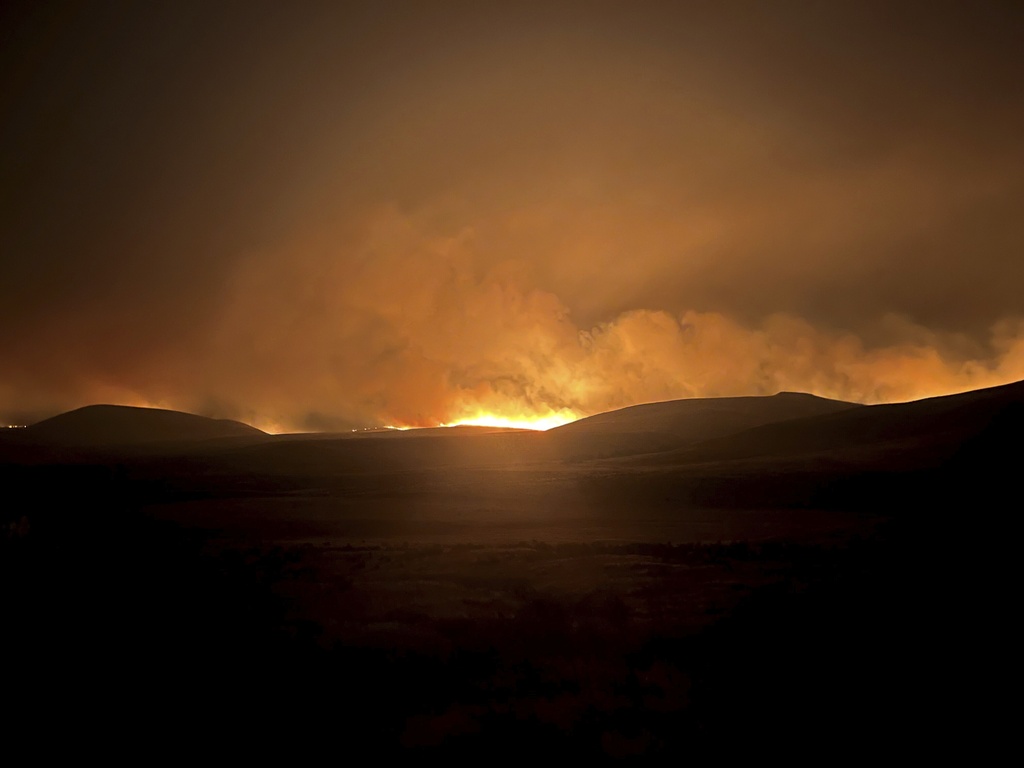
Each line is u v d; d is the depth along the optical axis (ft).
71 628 57.93
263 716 37.88
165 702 40.22
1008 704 37.09
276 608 66.85
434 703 39.83
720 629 55.93
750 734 34.12
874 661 45.62
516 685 42.65
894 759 30.99
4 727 36.50
